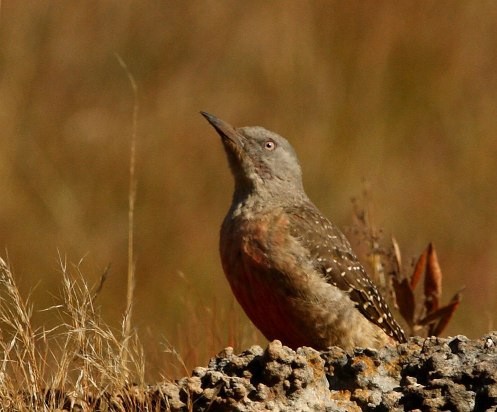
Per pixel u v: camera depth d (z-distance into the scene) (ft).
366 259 48.24
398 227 75.56
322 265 42.32
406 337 44.55
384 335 43.39
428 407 32.65
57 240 68.39
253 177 44.96
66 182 73.10
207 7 83.46
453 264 73.82
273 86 81.87
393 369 34.40
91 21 81.10
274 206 44.16
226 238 43.19
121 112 78.59
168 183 74.79
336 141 79.87
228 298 64.69
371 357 34.47
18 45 78.07
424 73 83.92
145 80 80.38
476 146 81.71
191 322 45.39
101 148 75.77
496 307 65.21
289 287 41.81
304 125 80.59
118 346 34.60
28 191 71.56
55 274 63.00
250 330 46.29
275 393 33.14
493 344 34.12
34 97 77.00
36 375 34.09
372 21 84.58
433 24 85.51
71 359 34.55
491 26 86.99
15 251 66.69
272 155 45.29
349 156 79.10
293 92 81.76
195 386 33.06
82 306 35.22
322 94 81.82
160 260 68.54
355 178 77.71
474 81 84.99
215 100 80.74
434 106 83.15
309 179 77.30
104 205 72.54
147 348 43.42
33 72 77.87
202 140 78.33
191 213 73.46
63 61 79.15
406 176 79.41
